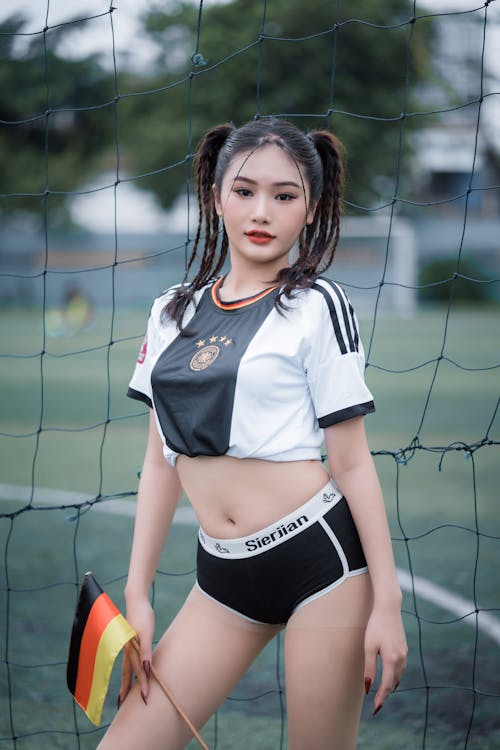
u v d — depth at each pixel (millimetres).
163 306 2004
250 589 1880
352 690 1849
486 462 7238
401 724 2889
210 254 2062
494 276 35250
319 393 1808
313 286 1844
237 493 1850
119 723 1904
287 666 1867
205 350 1854
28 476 6793
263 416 1806
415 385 13211
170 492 2078
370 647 1792
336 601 1833
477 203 36031
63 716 2994
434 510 5680
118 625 1902
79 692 1960
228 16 26312
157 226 35188
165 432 1888
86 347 20156
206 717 1942
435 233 35375
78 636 1975
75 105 30125
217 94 27219
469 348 17844
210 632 1941
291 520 1826
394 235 32156
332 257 2072
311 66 26484
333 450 1829
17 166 31656
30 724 2928
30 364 16969
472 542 4926
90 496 6094
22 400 11617
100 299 34594
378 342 19297
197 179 2105
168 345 1926
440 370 14984
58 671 3334
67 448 8109
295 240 1947
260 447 1803
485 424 9258
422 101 28188
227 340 1841
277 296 1837
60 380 14180
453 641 3535
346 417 1791
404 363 15695
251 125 1941
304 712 1853
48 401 11484
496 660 3354
